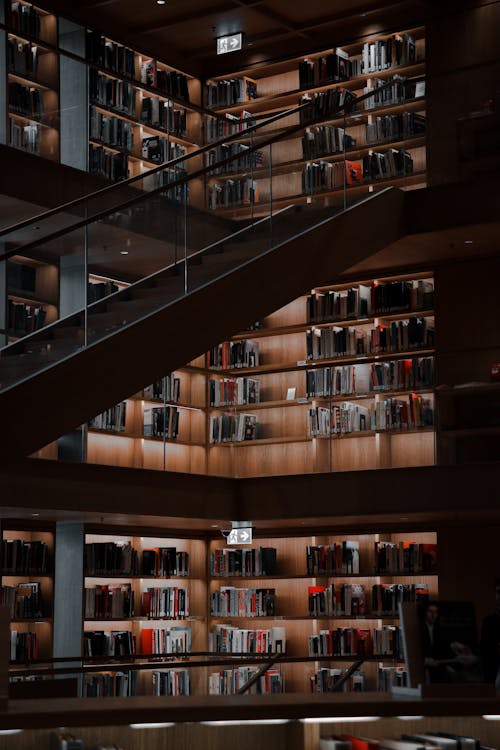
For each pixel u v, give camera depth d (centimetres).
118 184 905
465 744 416
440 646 427
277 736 425
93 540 1144
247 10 1170
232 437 1192
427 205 1059
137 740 405
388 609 1110
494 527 1077
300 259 956
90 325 784
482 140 1046
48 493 859
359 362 1133
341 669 1131
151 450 1143
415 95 1096
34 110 1046
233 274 889
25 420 728
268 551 1189
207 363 1232
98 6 1151
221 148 1220
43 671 804
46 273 1009
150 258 907
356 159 1108
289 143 1096
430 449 1092
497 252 1095
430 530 1110
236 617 1194
